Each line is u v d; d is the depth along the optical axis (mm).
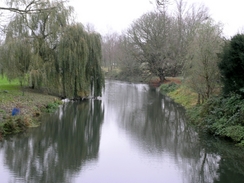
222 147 10898
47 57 21609
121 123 16016
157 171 8797
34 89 23188
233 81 12008
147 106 22156
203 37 15297
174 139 12594
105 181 7973
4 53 20516
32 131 13242
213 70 14781
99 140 12391
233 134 11102
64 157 9984
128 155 10281
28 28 21812
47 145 11414
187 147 11305
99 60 24156
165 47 38812
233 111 11781
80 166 9109
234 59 11648
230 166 9188
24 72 21000
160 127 15055
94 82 24047
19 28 21109
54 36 21516
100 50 24203
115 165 9250
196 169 8922
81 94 24078
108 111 19750
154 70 42250
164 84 35531
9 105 15938
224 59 12258
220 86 14773
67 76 21750
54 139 12352
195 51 15562
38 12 11367
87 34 23109
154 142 12125
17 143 11375
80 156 10133
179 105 22188
